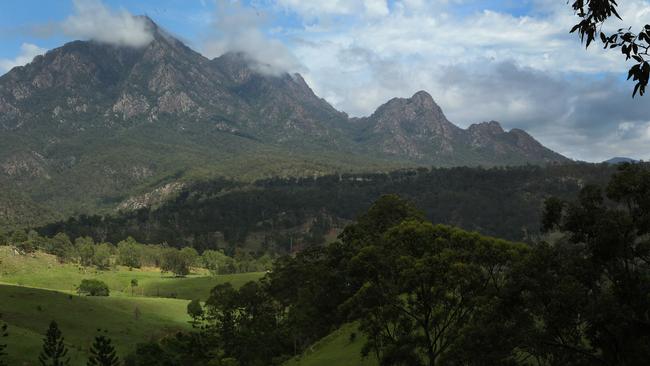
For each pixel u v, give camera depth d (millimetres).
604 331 21547
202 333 88750
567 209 23484
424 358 39719
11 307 103438
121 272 196875
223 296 88625
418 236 36875
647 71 9422
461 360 27156
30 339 80562
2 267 176875
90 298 126250
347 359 53062
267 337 81812
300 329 78188
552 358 26359
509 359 25594
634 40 9523
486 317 26062
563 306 21922
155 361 77688
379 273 38344
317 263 90188
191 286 168500
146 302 133375
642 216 21500
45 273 179500
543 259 23688
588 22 9859
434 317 35844
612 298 20734
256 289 90438
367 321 39312
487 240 33250
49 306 109062
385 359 36688
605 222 21531
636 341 20734
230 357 78938
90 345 90312
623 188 21828
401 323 38094
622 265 22594
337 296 76062
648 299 20922
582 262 22734
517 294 24000
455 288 33688
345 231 81625
